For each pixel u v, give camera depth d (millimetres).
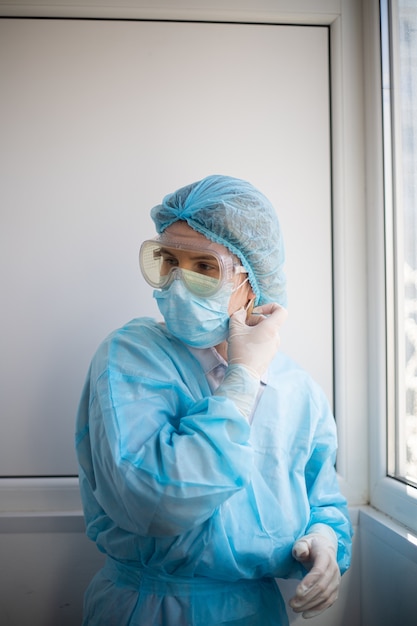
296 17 1376
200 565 894
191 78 1370
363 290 1378
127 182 1345
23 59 1345
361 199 1384
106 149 1346
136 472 817
